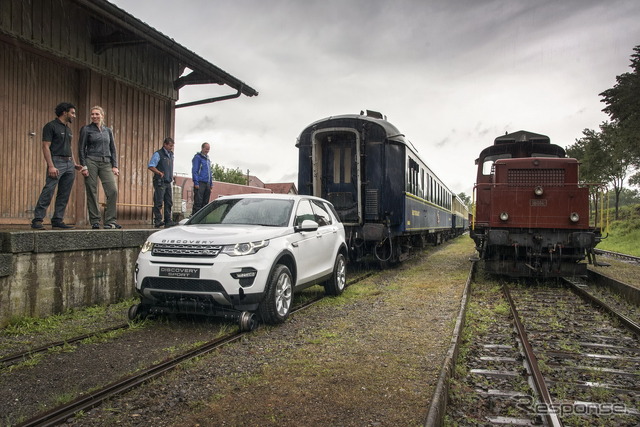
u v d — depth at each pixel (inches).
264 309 239.8
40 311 245.9
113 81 418.6
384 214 463.2
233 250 231.0
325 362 186.1
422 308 292.5
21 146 350.3
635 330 240.8
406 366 180.9
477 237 476.7
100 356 193.8
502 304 312.8
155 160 373.1
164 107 485.1
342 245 349.4
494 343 223.0
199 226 269.4
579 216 410.9
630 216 1487.5
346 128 462.6
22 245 233.9
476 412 148.3
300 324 251.3
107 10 304.8
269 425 131.3
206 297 228.4
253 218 279.6
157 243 241.6
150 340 218.2
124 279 304.3
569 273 416.2
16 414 138.7
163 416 137.5
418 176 590.6
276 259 243.9
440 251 815.1
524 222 422.6
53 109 372.8
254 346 209.5
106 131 315.3
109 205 320.8
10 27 318.3
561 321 271.3
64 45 362.9
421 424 130.9
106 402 146.4
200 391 156.3
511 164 430.0
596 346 219.0
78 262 269.4
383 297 331.3
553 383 170.2
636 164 1305.4
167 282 232.2
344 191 474.9
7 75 338.3
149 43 367.6
